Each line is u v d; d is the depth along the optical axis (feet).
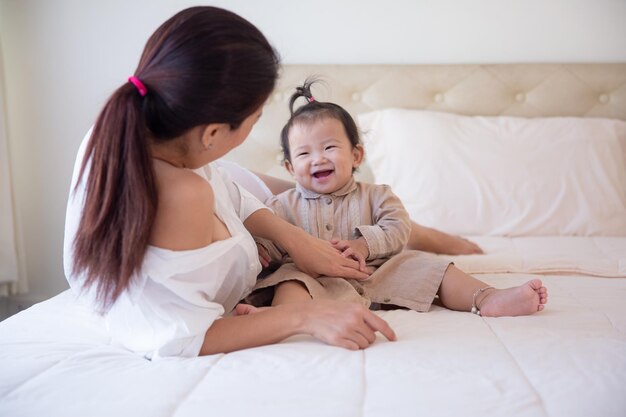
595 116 7.27
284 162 4.91
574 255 5.26
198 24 2.68
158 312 2.95
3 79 7.23
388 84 7.44
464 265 5.02
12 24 7.64
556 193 6.22
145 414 2.25
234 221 3.50
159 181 2.81
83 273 2.86
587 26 7.36
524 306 3.52
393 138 6.85
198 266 2.93
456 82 7.40
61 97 7.75
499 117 7.05
